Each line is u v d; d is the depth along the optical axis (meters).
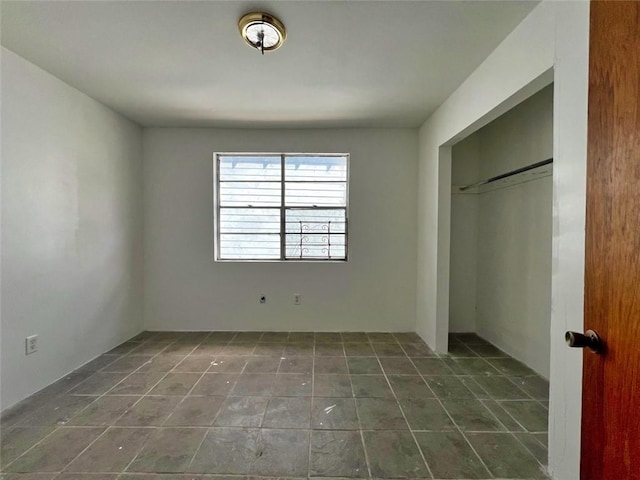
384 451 1.54
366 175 3.38
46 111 2.17
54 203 2.25
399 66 2.08
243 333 3.37
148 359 2.65
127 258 3.12
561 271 1.33
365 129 3.36
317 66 2.08
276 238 3.54
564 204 1.32
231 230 3.53
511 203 2.80
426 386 2.20
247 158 3.50
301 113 2.93
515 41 1.68
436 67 2.09
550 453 1.39
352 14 1.57
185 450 1.54
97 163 2.68
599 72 0.77
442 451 1.54
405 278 3.43
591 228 0.80
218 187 3.49
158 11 1.55
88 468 1.42
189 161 3.37
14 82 1.94
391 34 1.73
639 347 0.66
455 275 3.43
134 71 2.16
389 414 1.85
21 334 2.00
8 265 1.92
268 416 1.83
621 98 0.71
